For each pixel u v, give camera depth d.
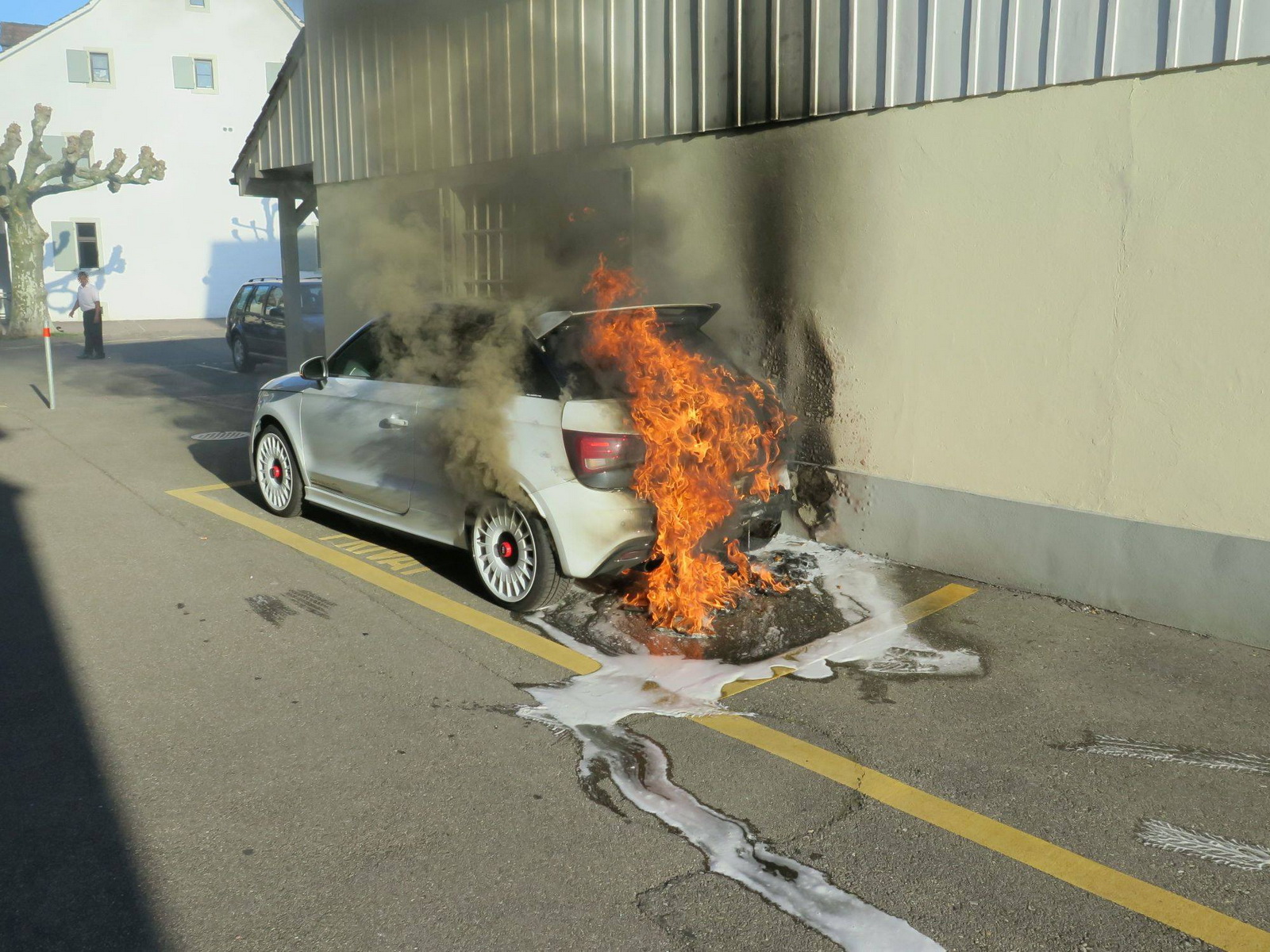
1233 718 3.99
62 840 3.07
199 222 30.52
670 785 3.46
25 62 27.59
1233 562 4.67
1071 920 2.76
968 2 5.17
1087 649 4.66
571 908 2.79
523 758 3.63
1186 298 4.66
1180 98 4.56
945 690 4.23
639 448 4.76
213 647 4.62
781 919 2.76
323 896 2.82
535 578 4.94
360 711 3.99
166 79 29.33
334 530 6.63
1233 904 2.85
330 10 9.68
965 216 5.36
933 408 5.66
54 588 5.42
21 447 9.59
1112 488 5.04
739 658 4.57
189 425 10.97
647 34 6.73
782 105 6.03
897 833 3.18
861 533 6.09
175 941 2.63
